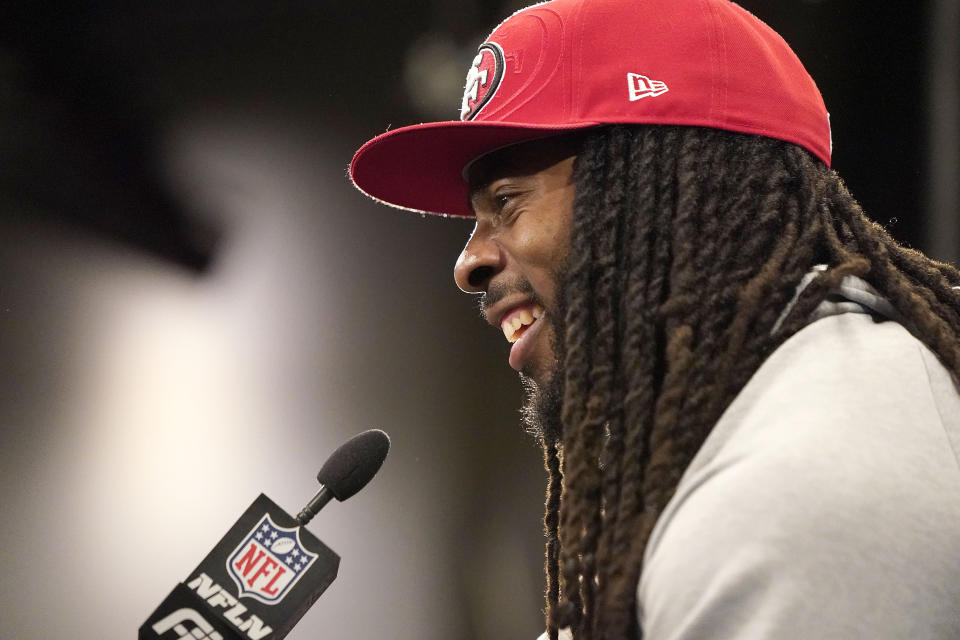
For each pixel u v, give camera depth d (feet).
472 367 48.55
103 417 47.50
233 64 50.06
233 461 47.65
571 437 11.84
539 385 13.62
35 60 48.55
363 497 47.11
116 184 49.34
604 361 11.90
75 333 47.83
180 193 49.83
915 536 9.09
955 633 9.12
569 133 13.25
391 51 48.32
